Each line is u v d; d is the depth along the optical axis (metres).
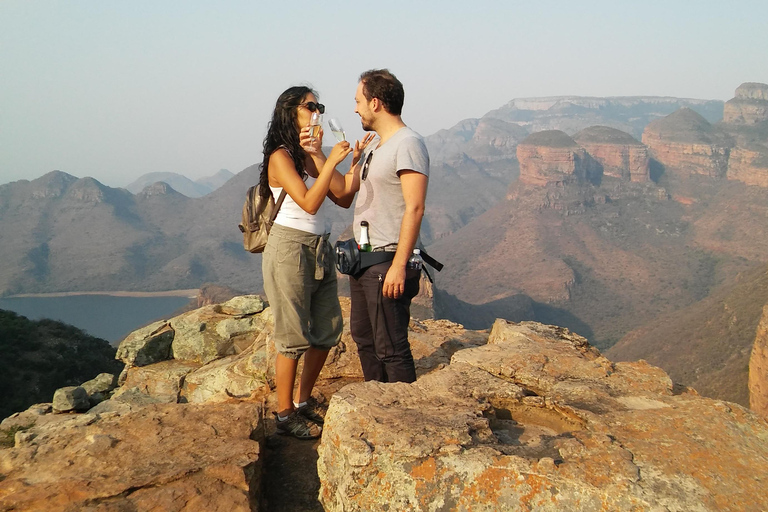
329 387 5.59
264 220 4.38
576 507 2.56
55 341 55.09
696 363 111.06
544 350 4.55
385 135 4.40
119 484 3.13
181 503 3.02
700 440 3.03
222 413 4.09
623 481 2.65
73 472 3.30
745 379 87.75
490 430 3.20
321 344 4.62
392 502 2.76
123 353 8.95
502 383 3.90
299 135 4.19
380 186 4.26
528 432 3.37
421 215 4.11
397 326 4.32
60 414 7.79
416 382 3.89
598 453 2.88
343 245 4.32
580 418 3.38
